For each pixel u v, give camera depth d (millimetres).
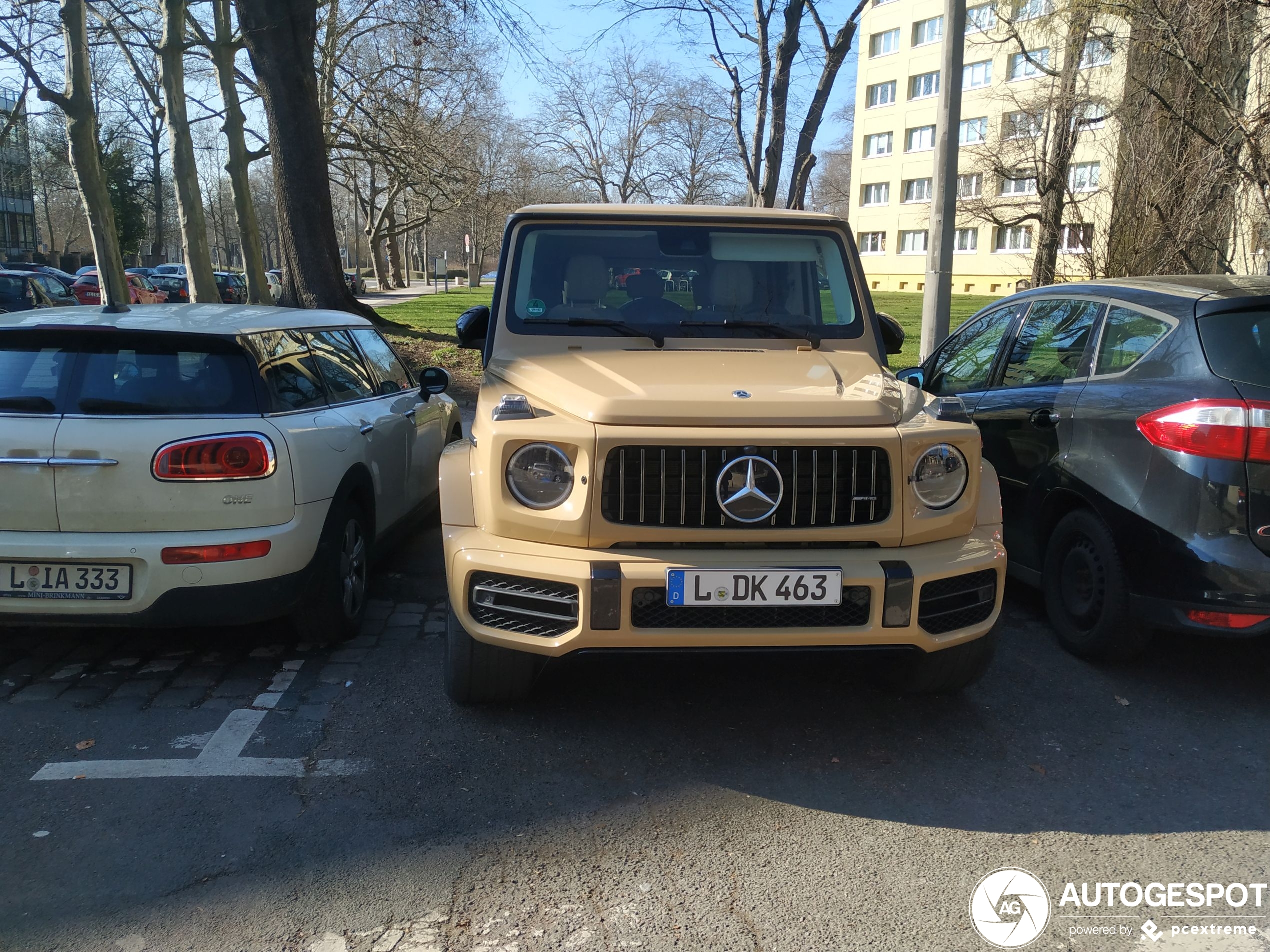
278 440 4125
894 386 3939
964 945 2607
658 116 47875
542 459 3402
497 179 40875
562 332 4473
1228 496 3836
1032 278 15383
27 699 4055
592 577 3275
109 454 3891
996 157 20844
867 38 54938
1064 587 4746
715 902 2771
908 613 3393
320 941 2568
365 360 5766
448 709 4016
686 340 4445
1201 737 3855
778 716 4000
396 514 5660
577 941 2596
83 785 3346
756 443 3359
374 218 59156
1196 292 4355
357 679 4324
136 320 4352
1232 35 9812
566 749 3682
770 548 3430
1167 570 4027
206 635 4848
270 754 3600
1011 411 5230
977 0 22828
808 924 2682
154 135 53469
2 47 16062
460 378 14664
